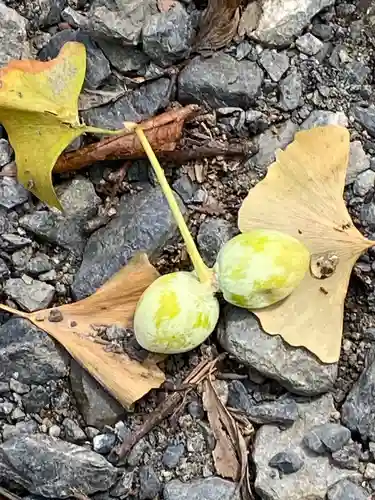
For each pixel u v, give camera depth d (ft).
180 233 0.85
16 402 0.82
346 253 0.82
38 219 0.84
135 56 0.87
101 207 0.86
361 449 0.81
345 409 0.82
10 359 0.81
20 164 0.83
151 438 0.82
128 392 0.80
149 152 0.80
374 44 0.90
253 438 0.82
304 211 0.82
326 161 0.83
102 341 0.82
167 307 0.76
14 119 0.82
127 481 0.81
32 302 0.83
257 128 0.87
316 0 0.88
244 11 0.88
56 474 0.79
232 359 0.83
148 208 0.84
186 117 0.85
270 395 0.83
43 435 0.81
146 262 0.82
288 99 0.87
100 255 0.84
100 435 0.81
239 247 0.78
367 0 0.90
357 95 0.88
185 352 0.83
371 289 0.84
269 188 0.83
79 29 0.87
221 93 0.87
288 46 0.89
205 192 0.86
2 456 0.79
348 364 0.84
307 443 0.80
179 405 0.82
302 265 0.78
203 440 0.82
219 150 0.86
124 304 0.83
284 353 0.80
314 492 0.80
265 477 0.80
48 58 0.88
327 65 0.89
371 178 0.86
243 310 0.81
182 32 0.86
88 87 0.87
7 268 0.84
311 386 0.81
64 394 0.83
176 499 0.79
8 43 0.86
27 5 0.89
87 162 0.84
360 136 0.87
